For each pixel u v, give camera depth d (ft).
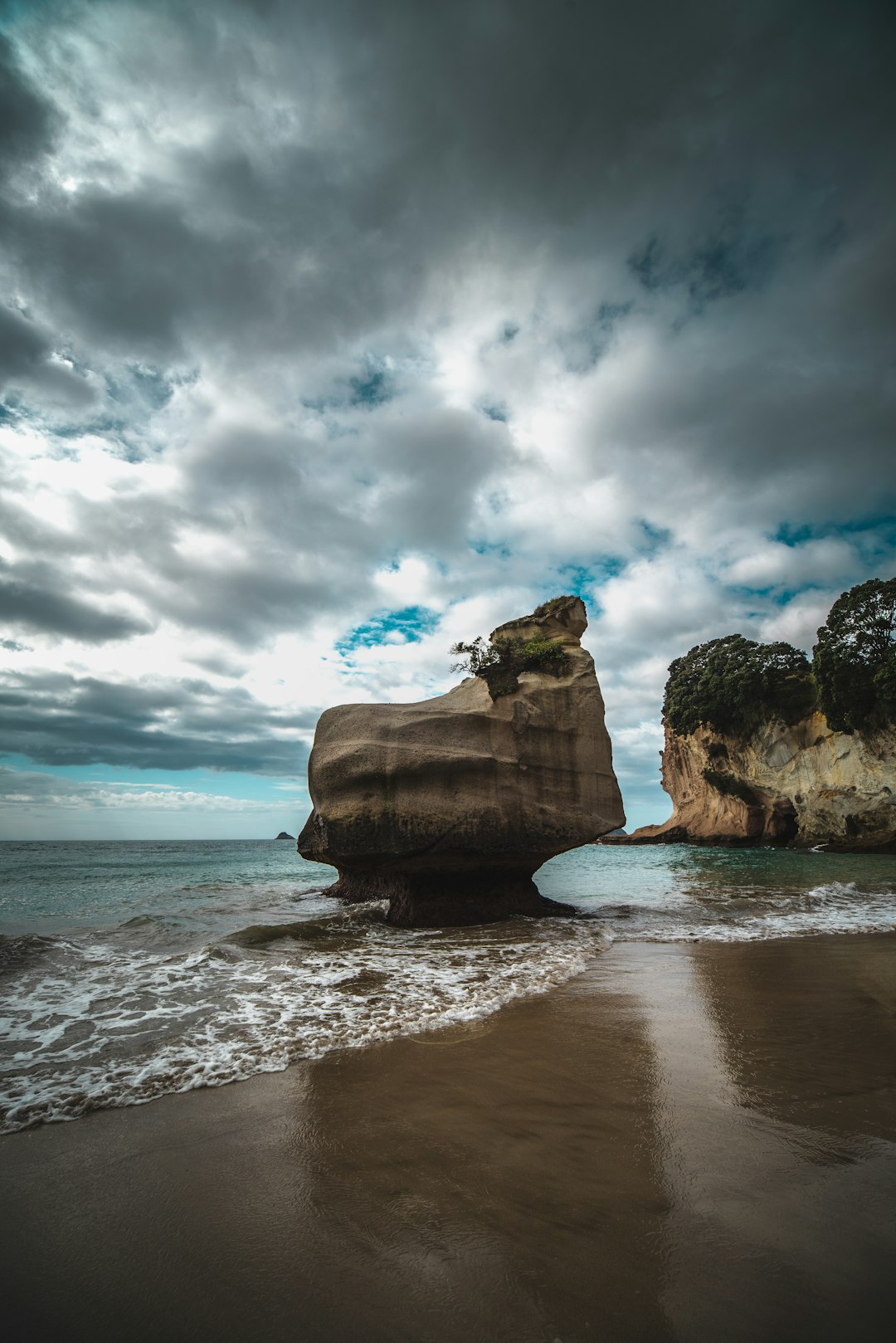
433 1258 10.03
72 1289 9.42
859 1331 8.23
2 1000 24.75
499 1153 13.26
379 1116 15.08
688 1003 25.09
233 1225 10.96
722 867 108.06
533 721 51.90
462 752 48.78
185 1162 13.07
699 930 44.01
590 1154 13.15
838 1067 18.04
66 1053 19.20
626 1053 19.24
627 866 118.21
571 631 59.98
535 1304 8.94
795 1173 12.32
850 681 146.51
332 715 51.90
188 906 52.80
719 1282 9.28
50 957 32.01
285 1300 9.18
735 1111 15.17
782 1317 8.52
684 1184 11.96
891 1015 23.38
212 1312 8.93
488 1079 17.29
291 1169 12.78
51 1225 11.01
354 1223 10.99
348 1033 21.04
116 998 25.17
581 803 51.37
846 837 161.07
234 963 31.42
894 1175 12.26
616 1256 9.94
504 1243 10.32
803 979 29.32
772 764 186.09
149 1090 16.62
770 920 48.65
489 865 48.83
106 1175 12.58
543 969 30.94
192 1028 21.65
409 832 45.57
